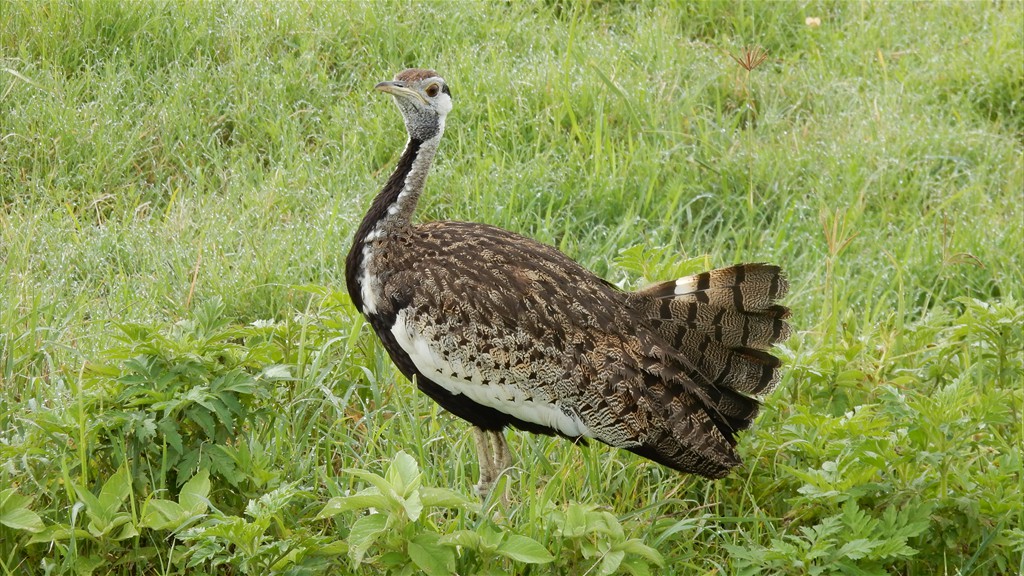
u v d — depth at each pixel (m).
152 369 7.77
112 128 11.94
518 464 8.79
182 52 13.13
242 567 6.84
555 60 14.05
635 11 15.77
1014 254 11.74
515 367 7.87
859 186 12.49
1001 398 8.53
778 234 11.71
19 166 11.68
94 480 7.89
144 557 7.25
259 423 8.43
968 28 15.61
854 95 13.96
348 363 9.26
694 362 8.26
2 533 7.20
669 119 13.28
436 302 7.95
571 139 12.66
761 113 13.79
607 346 7.92
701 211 12.37
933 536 8.02
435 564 6.79
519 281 8.00
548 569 7.44
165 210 11.55
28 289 9.75
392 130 12.56
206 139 12.31
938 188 12.73
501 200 11.80
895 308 11.23
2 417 8.19
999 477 8.03
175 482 7.93
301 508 7.98
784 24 15.52
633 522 8.14
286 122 12.48
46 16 13.18
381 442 8.77
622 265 9.75
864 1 15.97
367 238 8.38
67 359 9.12
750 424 8.30
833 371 9.12
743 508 8.57
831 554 7.48
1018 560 8.05
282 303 10.16
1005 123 14.16
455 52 13.91
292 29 13.78
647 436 7.89
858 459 7.97
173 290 10.22
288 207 11.52
